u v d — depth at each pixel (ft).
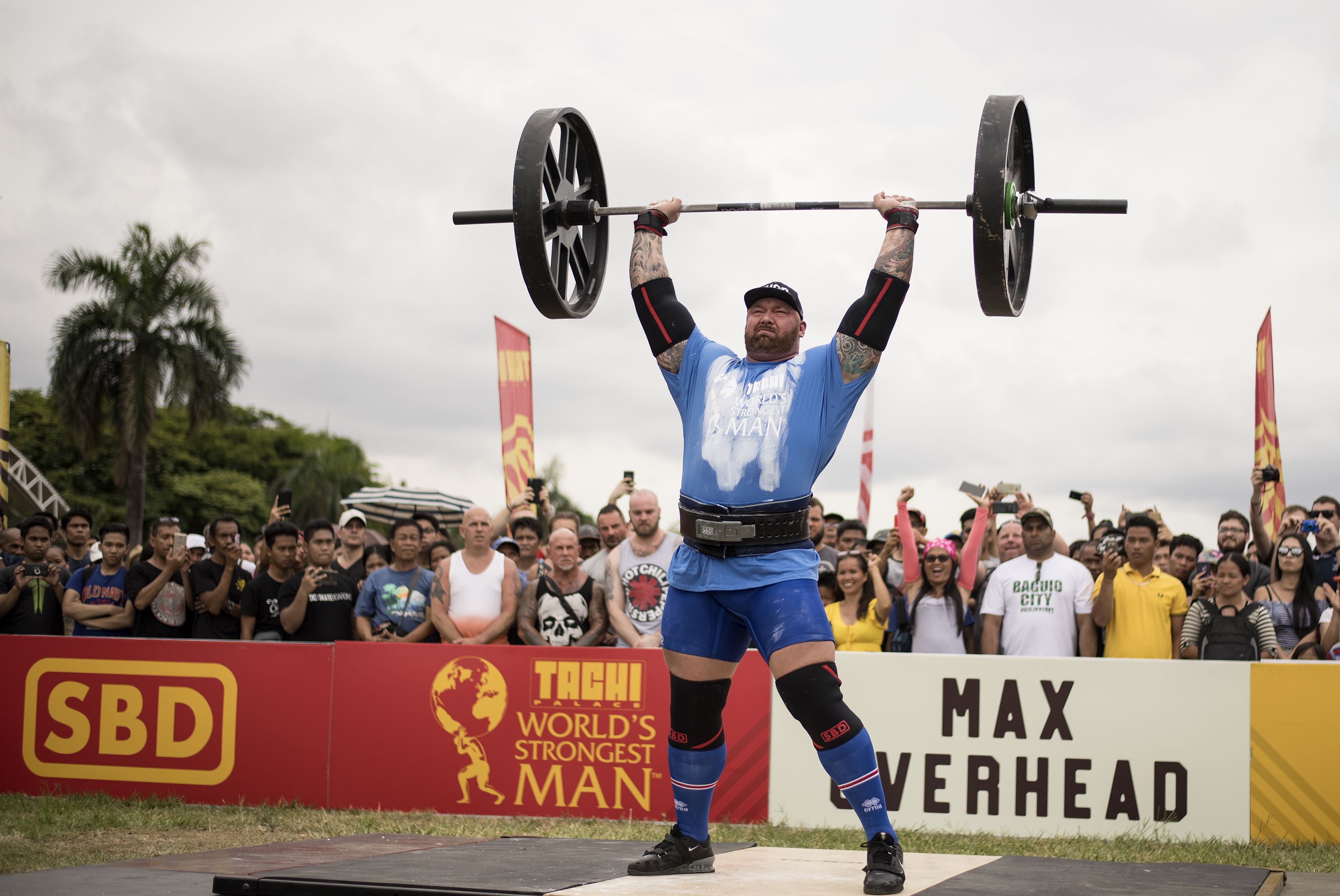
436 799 19.56
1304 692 17.15
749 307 11.12
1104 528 24.16
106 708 20.59
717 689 10.72
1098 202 13.16
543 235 12.41
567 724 19.30
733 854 11.94
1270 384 25.82
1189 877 10.25
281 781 19.98
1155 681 17.63
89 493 135.23
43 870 11.95
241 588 22.25
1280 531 24.30
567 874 9.96
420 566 24.89
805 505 10.47
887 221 11.32
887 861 9.44
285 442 161.27
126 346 91.25
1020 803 17.89
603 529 22.71
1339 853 16.42
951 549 20.29
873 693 18.45
